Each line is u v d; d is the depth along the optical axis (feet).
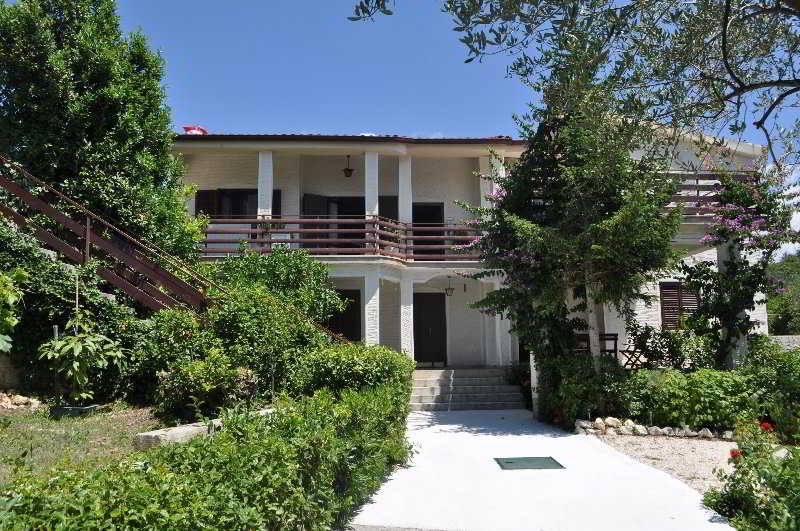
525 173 41.34
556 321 41.09
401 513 19.77
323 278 49.42
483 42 13.14
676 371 37.96
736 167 44.27
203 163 61.11
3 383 30.58
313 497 14.99
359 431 19.97
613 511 19.98
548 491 22.62
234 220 53.52
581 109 15.66
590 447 31.53
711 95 16.26
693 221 45.44
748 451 19.16
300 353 35.14
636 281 36.14
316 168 62.80
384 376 28.76
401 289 56.18
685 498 21.48
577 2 12.83
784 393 34.12
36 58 40.70
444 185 63.41
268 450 13.20
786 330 80.02
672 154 17.70
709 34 15.24
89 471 10.64
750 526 16.26
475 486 23.43
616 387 36.58
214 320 34.30
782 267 59.67
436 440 34.17
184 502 9.78
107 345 31.22
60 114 41.45
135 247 43.01
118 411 29.66
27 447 21.76
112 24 46.03
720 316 43.39
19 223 34.47
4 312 19.11
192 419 28.09
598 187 35.45
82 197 41.27
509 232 40.73
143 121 45.68
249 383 30.66
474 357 62.23
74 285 32.17
